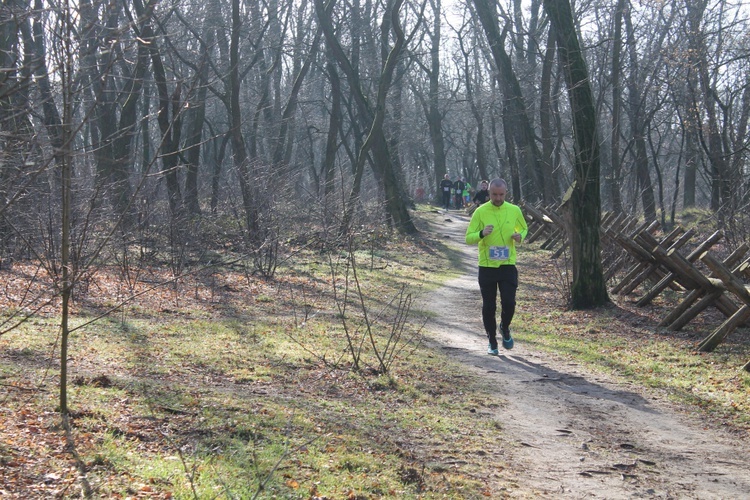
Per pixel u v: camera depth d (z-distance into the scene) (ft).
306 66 106.22
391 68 86.28
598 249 41.34
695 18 89.56
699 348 29.99
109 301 36.17
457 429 19.80
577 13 90.58
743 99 89.45
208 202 76.18
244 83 127.95
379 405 21.44
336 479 14.92
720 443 19.60
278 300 42.50
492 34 89.71
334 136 102.94
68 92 13.97
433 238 89.20
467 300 46.96
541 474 16.93
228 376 23.02
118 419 17.06
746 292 29.07
